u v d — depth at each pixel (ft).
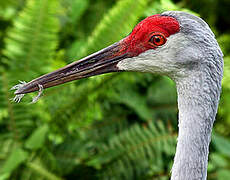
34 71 26.32
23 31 26.81
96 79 25.43
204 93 15.28
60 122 26.96
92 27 32.09
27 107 26.35
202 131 15.39
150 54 15.67
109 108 28.89
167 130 27.73
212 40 15.21
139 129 27.02
